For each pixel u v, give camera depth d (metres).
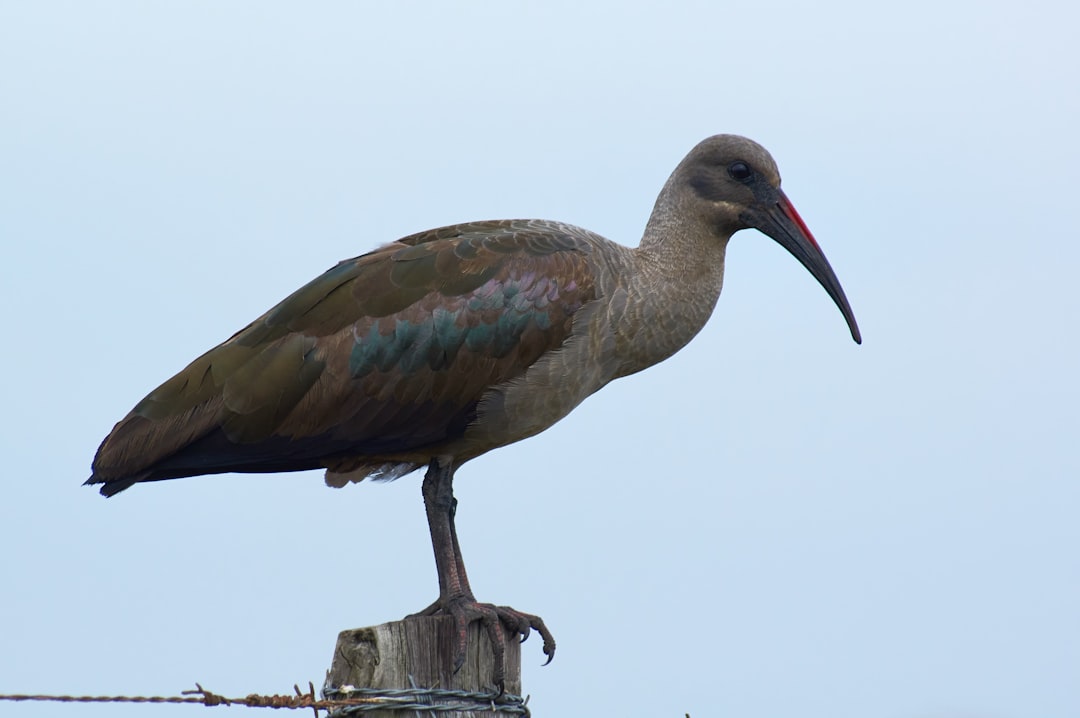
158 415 11.26
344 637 9.06
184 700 8.34
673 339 12.27
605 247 12.09
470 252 11.62
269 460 11.54
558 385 11.61
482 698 9.38
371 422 11.34
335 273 11.70
